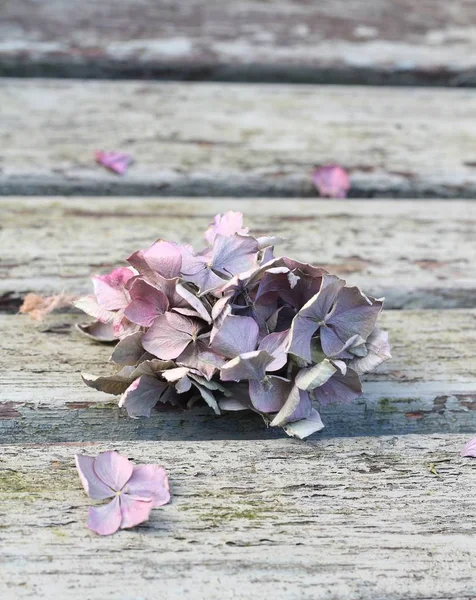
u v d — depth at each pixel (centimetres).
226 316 79
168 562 76
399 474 80
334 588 76
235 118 104
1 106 103
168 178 98
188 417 83
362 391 82
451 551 77
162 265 80
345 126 104
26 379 84
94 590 75
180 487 79
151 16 114
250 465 80
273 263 80
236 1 120
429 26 119
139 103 105
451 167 101
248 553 77
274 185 99
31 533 77
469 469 81
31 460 80
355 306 81
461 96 109
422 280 92
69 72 108
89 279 90
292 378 80
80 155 99
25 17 112
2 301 89
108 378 81
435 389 84
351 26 117
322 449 81
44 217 94
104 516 77
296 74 109
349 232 95
